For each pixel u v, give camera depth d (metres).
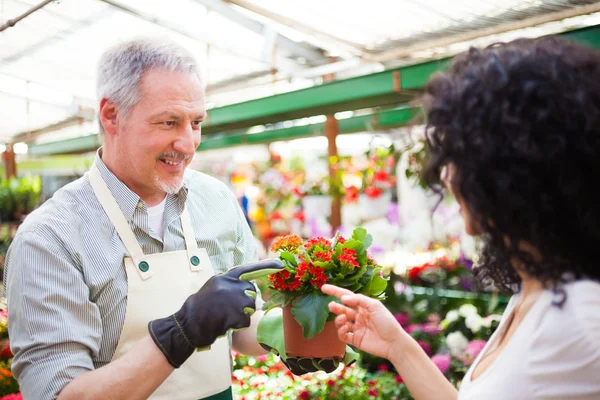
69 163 7.69
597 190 0.96
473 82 1.03
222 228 1.81
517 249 1.02
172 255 1.64
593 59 1.01
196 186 1.85
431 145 1.10
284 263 1.49
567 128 0.95
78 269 1.51
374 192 5.02
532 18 2.69
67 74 4.11
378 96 3.29
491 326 3.63
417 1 2.60
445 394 1.23
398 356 1.27
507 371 1.01
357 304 1.28
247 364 3.42
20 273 1.46
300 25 3.04
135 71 1.51
